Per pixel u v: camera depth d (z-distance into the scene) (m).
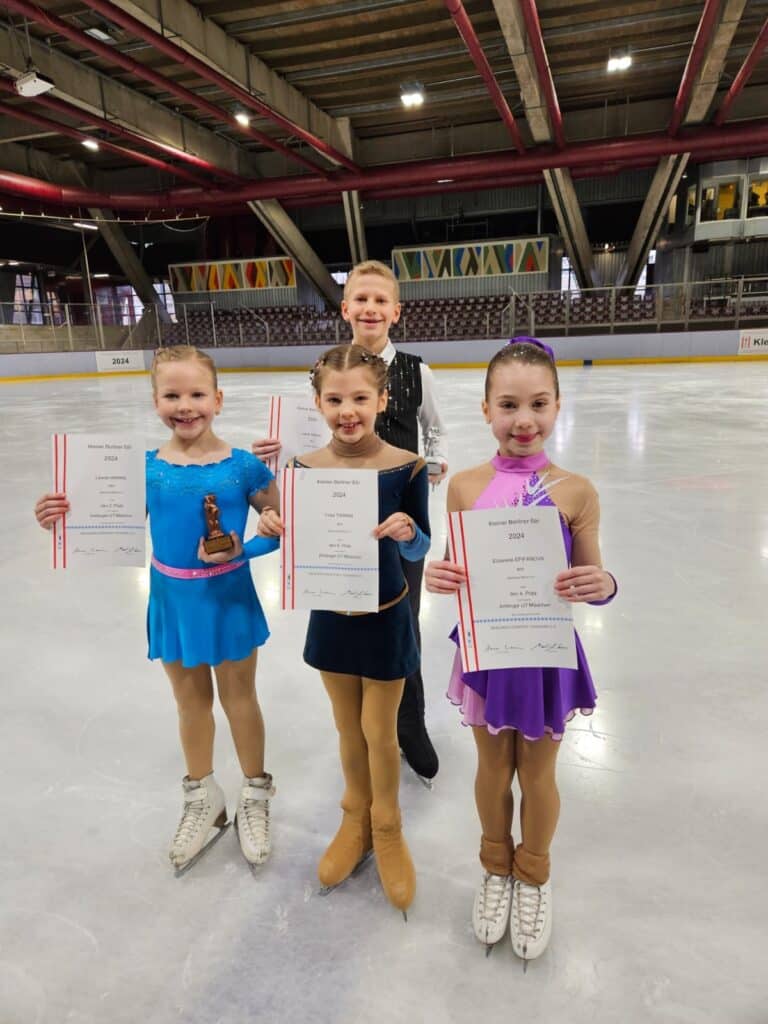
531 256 18.50
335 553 1.14
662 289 16.09
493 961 1.14
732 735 1.77
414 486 1.26
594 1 10.01
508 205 19.47
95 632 2.52
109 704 2.01
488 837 1.22
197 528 1.30
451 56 11.36
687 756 1.69
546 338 16.88
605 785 1.59
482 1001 1.07
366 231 21.02
